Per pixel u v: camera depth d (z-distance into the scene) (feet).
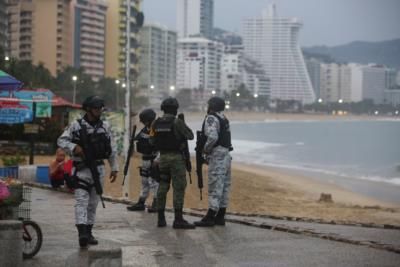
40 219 42.06
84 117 31.19
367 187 147.54
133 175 105.60
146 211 46.75
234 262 28.63
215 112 38.06
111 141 31.55
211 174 38.45
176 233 36.37
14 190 29.25
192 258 29.43
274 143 379.14
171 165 37.70
